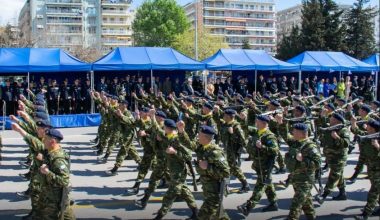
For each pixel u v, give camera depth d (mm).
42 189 5891
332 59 27828
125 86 23297
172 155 7309
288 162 7043
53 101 21562
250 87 27969
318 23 50625
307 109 14023
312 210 7125
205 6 134875
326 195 8727
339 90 26109
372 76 31062
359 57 51625
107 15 111938
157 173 8320
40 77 24438
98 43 98562
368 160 7660
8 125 19906
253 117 14102
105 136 13539
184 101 14008
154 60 22266
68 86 22703
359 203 8898
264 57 26172
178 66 22469
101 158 13391
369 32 51281
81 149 14984
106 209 8461
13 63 19594
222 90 26188
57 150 5871
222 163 6031
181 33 68812
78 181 10641
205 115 12180
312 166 6770
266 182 7742
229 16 138375
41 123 6957
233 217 7945
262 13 142500
